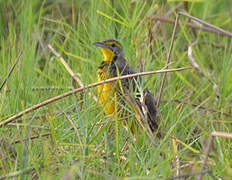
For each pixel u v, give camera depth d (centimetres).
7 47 1171
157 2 1248
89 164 782
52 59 1209
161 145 848
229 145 892
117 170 819
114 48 1063
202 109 1091
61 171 769
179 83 1170
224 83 1118
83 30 1219
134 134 958
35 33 1188
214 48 1382
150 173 755
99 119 934
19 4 1393
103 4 1187
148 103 1013
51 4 1442
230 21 1520
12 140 830
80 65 1177
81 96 1022
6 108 941
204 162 692
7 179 734
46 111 976
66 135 868
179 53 1368
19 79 986
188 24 1387
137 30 1212
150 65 1147
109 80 868
